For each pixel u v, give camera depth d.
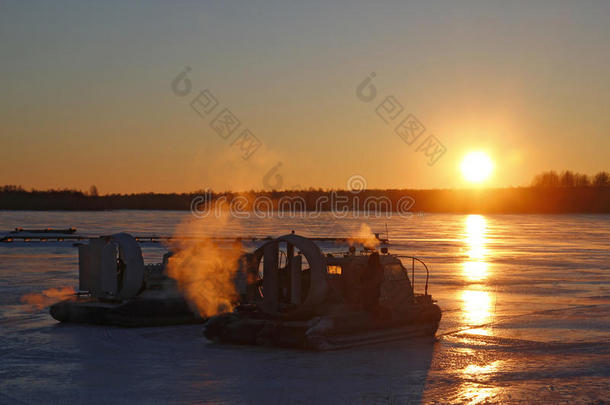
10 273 30.09
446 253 47.12
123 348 13.63
